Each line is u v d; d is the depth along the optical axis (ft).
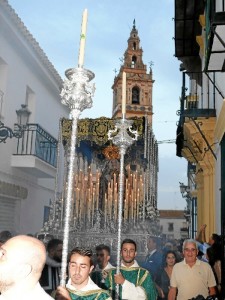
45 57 43.27
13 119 38.29
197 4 28.09
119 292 12.12
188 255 15.47
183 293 15.25
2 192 35.86
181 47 34.45
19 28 36.81
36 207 45.21
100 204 32.45
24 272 5.97
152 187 32.01
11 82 37.73
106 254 15.49
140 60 122.52
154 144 32.32
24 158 37.96
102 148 33.68
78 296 9.84
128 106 117.08
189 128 29.96
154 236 27.32
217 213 28.63
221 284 18.80
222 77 25.54
